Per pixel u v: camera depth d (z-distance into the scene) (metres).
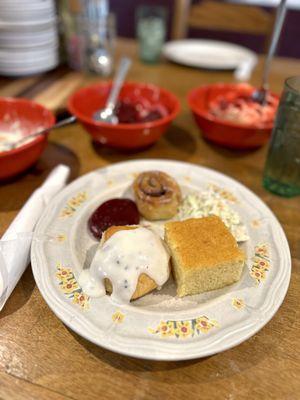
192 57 1.58
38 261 0.61
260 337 0.56
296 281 0.65
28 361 0.52
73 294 0.57
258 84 1.41
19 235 0.65
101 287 0.59
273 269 0.63
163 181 0.78
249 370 0.52
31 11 1.17
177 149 1.02
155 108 1.07
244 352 0.54
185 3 1.80
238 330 0.53
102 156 0.97
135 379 0.51
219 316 0.55
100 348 0.54
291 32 2.71
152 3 2.80
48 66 1.33
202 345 0.51
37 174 0.88
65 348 0.54
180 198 0.78
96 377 0.51
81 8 1.32
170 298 0.60
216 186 0.83
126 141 0.91
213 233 0.63
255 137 0.92
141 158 0.97
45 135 0.82
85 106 1.04
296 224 0.78
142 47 1.55
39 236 0.66
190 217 0.74
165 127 0.93
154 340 0.51
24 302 0.59
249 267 0.63
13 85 1.28
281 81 1.45
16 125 0.96
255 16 1.75
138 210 0.76
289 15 2.64
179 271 0.59
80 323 0.52
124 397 0.49
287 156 0.81
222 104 1.06
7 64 1.25
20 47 1.22
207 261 0.58
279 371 0.52
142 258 0.59
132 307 0.56
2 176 0.80
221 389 0.50
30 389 0.49
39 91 1.25
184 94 1.33
